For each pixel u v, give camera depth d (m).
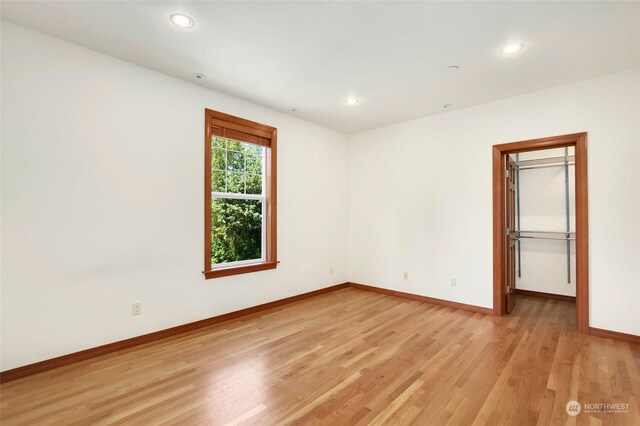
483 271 3.79
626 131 2.94
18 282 2.28
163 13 2.12
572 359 2.54
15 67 2.27
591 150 3.10
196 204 3.28
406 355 2.62
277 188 4.12
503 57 2.70
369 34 2.36
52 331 2.41
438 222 4.18
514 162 4.30
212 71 2.99
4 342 2.22
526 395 2.03
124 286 2.78
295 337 3.02
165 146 3.06
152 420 1.78
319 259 4.72
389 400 1.98
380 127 4.82
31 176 2.33
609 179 3.01
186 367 2.42
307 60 2.77
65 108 2.48
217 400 1.98
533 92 3.44
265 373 2.32
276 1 1.99
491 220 3.73
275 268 4.07
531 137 3.46
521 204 4.74
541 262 4.59
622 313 2.94
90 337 2.59
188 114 3.23
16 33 2.27
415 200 4.42
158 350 2.73
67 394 2.04
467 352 2.68
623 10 2.06
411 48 2.56
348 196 5.24
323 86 3.32
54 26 2.29
